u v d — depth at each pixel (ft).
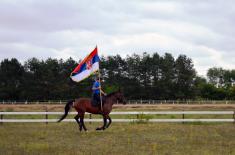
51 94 328.70
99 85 68.03
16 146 52.24
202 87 354.13
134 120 86.94
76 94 321.11
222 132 67.67
